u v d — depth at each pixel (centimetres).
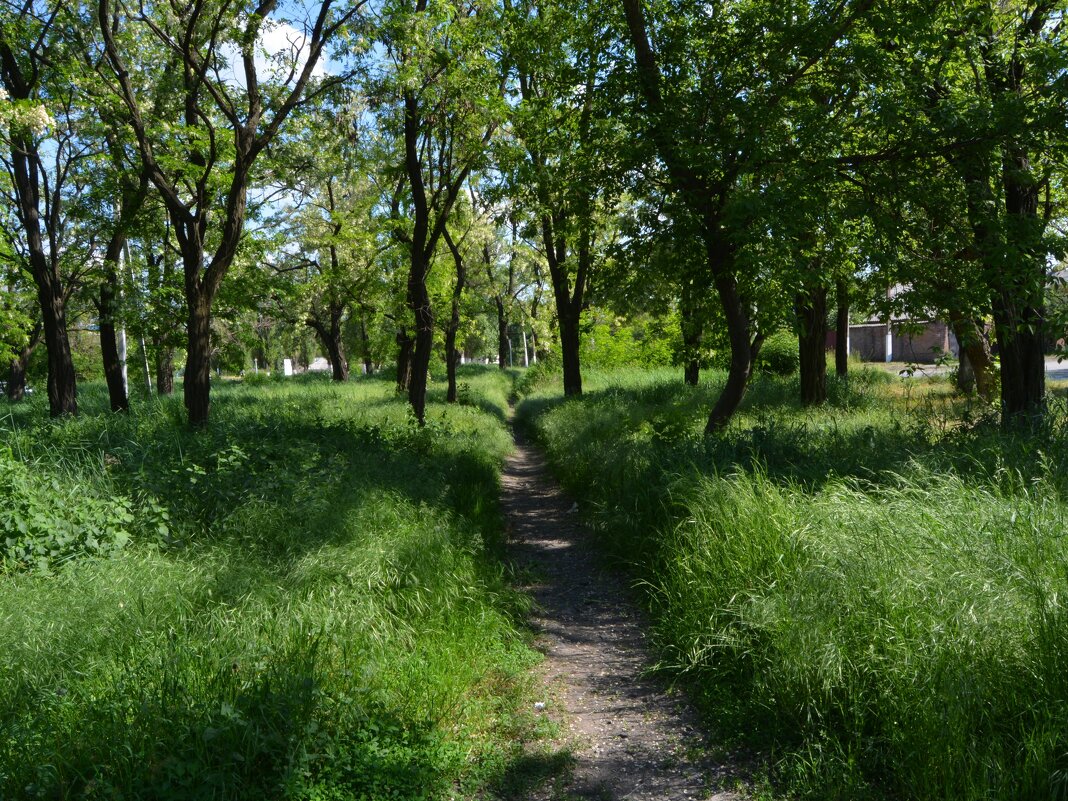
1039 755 289
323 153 1428
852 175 925
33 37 1205
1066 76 777
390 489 806
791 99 922
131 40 1230
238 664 396
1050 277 851
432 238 1538
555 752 402
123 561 524
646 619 607
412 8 1228
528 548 851
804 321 989
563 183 1074
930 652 354
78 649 396
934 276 888
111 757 316
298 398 2117
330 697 387
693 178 924
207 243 1616
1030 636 345
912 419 1055
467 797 361
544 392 2828
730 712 415
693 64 984
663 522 690
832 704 374
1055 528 442
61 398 1575
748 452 787
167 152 1338
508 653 527
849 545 461
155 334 1731
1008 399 924
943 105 828
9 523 528
